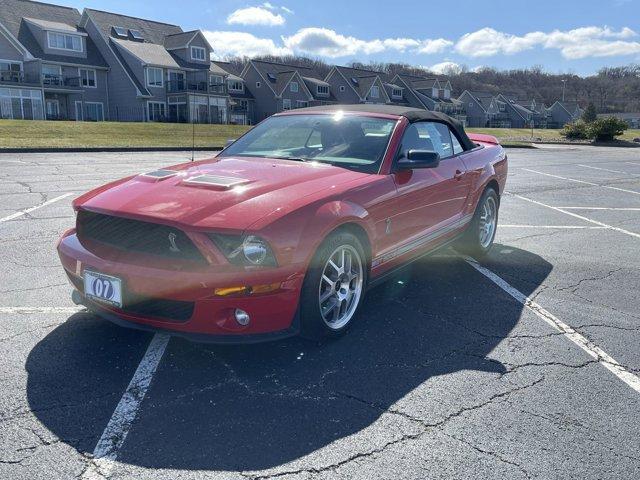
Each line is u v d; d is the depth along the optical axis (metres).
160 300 3.06
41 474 2.26
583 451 2.49
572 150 31.05
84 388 2.94
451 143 5.28
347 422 2.69
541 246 6.53
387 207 3.89
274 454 2.43
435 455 2.44
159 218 3.04
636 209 9.48
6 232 6.38
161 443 2.49
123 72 45.53
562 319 4.14
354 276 3.73
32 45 41.56
